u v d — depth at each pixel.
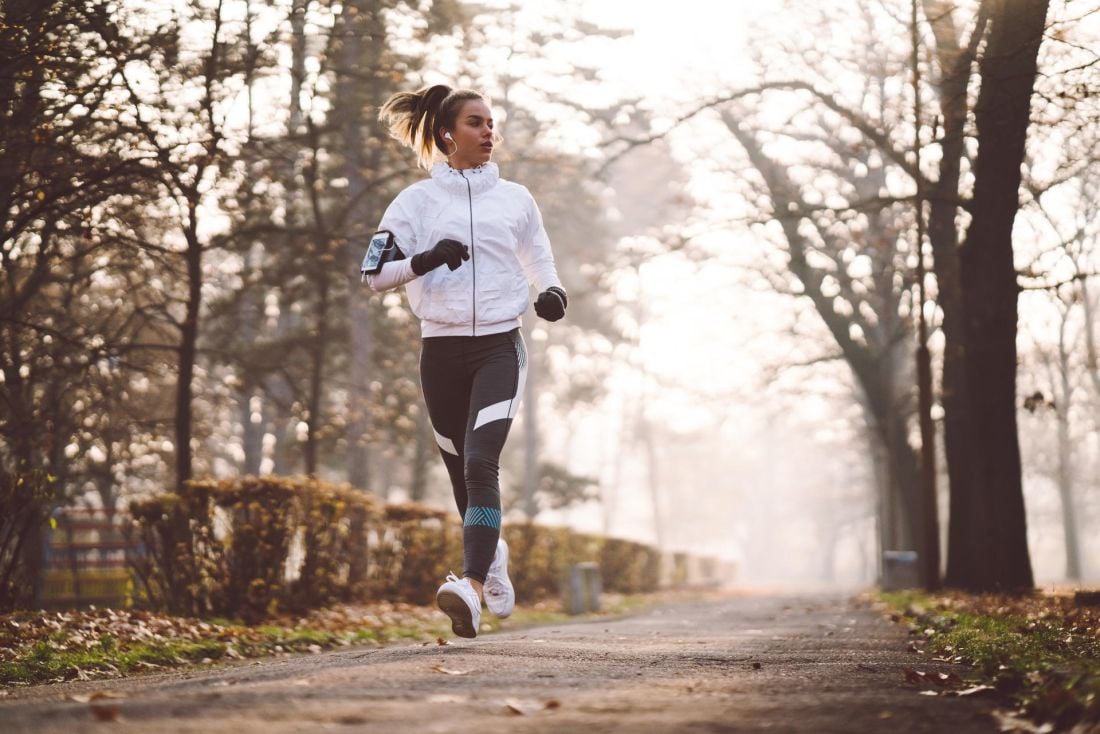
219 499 11.53
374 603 14.69
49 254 15.30
